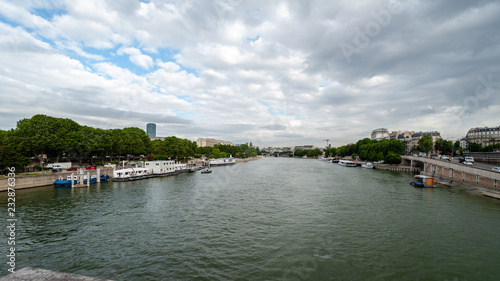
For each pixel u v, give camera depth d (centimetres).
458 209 4638
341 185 7694
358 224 3816
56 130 8962
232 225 3794
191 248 3002
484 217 4138
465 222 3888
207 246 3055
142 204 5122
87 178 7469
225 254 2847
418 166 12769
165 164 11150
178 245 3088
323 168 15550
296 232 3497
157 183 8319
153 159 14388
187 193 6384
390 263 2645
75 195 6044
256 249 2970
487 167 7938
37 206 4909
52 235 3400
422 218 4097
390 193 6244
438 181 8006
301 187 7331
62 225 3784
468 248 2988
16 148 7794
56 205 5003
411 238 3278
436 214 4319
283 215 4300
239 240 3231
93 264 2633
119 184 8044
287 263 2642
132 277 2391
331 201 5347
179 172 12019
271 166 18012
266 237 3325
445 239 3241
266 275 2419
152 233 3478
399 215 4269
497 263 2645
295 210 4622
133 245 3091
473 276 2412
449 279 2362
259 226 3747
